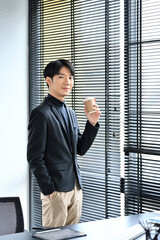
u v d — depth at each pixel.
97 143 3.24
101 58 3.19
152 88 2.72
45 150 2.47
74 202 2.57
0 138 3.52
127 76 2.94
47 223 2.53
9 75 3.59
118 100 2.99
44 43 3.63
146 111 2.80
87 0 3.22
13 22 3.61
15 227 1.98
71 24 3.37
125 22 2.94
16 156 3.67
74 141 2.58
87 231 1.63
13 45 3.62
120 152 2.98
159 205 2.73
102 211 3.16
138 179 2.83
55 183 2.43
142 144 2.89
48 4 3.71
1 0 3.48
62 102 2.59
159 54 2.75
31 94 3.77
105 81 3.07
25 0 3.72
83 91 3.33
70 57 3.38
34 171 2.39
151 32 2.74
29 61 3.77
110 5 3.06
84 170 3.30
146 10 2.76
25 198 3.78
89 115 2.50
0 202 2.02
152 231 1.53
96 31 3.12
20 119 3.70
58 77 2.52
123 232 1.58
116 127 3.05
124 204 2.96
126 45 2.93
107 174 3.08
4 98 3.54
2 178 3.55
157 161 2.69
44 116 2.44
